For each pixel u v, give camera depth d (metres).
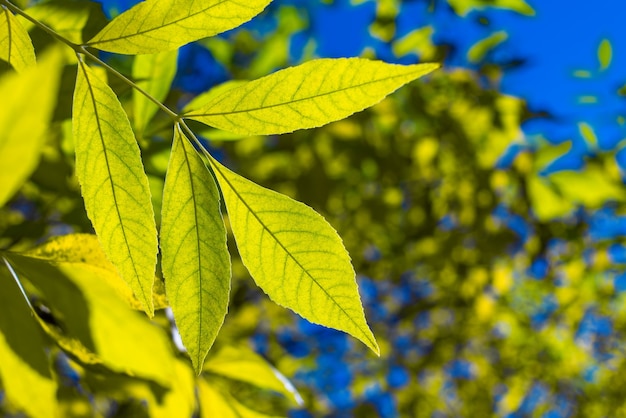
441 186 1.52
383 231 1.62
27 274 0.48
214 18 0.42
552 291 2.04
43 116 0.25
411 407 2.26
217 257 0.42
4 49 0.44
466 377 2.36
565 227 1.63
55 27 0.53
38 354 0.47
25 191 0.63
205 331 0.42
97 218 0.42
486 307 1.88
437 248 1.66
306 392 2.12
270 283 0.42
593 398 2.53
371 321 2.21
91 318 0.49
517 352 2.31
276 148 1.37
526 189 1.36
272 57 1.34
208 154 0.42
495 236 1.56
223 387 0.56
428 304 2.00
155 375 0.51
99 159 0.42
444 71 1.37
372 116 1.39
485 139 1.41
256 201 0.42
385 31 1.20
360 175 1.47
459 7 0.99
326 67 0.42
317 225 0.42
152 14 0.42
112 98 0.42
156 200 0.61
